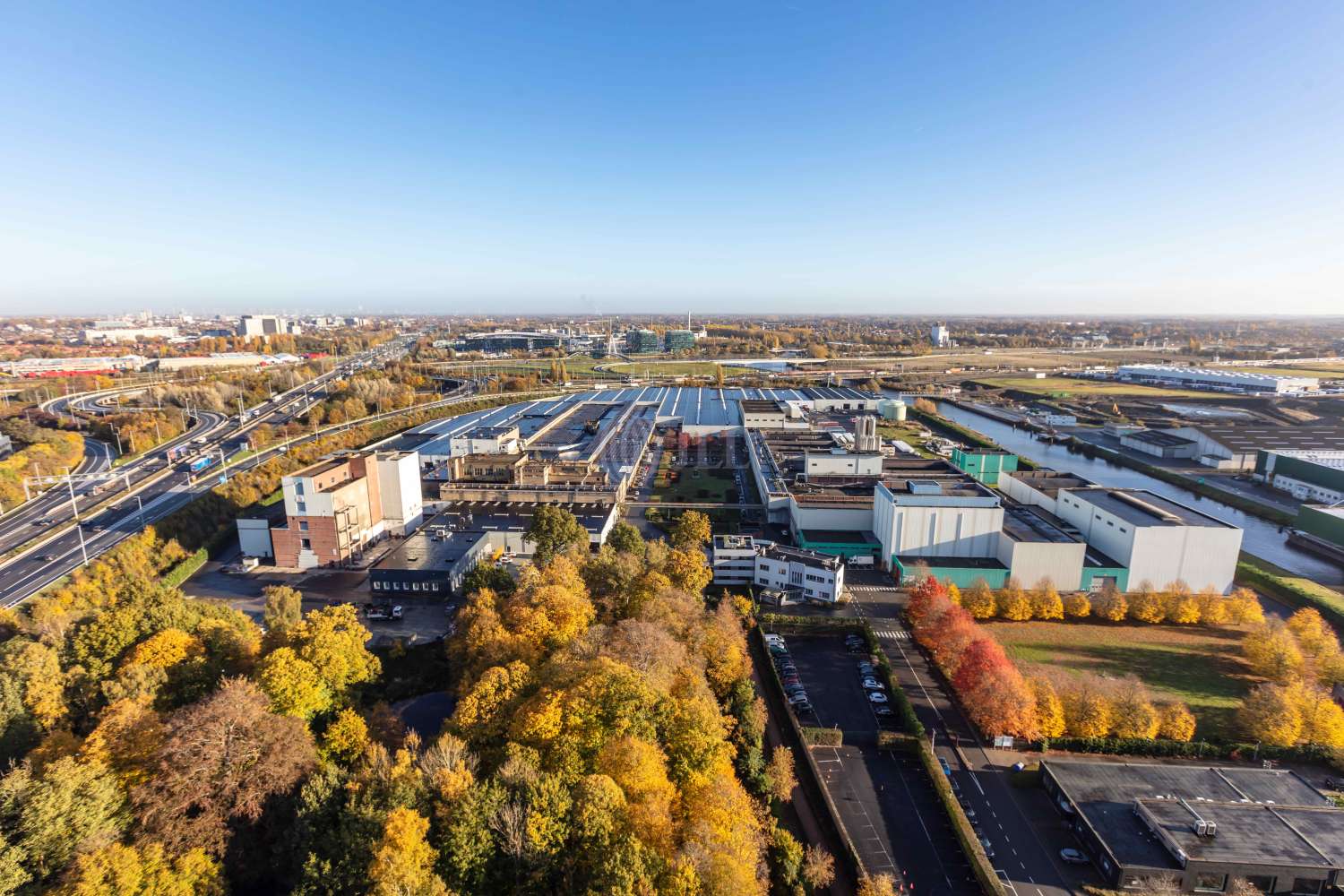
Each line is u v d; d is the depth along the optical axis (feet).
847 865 252.42
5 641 309.42
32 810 181.27
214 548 552.41
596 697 246.47
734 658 330.75
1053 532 501.15
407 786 204.13
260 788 207.82
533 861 192.03
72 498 640.99
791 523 593.42
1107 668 385.29
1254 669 382.83
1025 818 280.31
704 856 193.06
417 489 606.14
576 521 483.10
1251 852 247.29
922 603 412.98
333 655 278.05
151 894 175.32
